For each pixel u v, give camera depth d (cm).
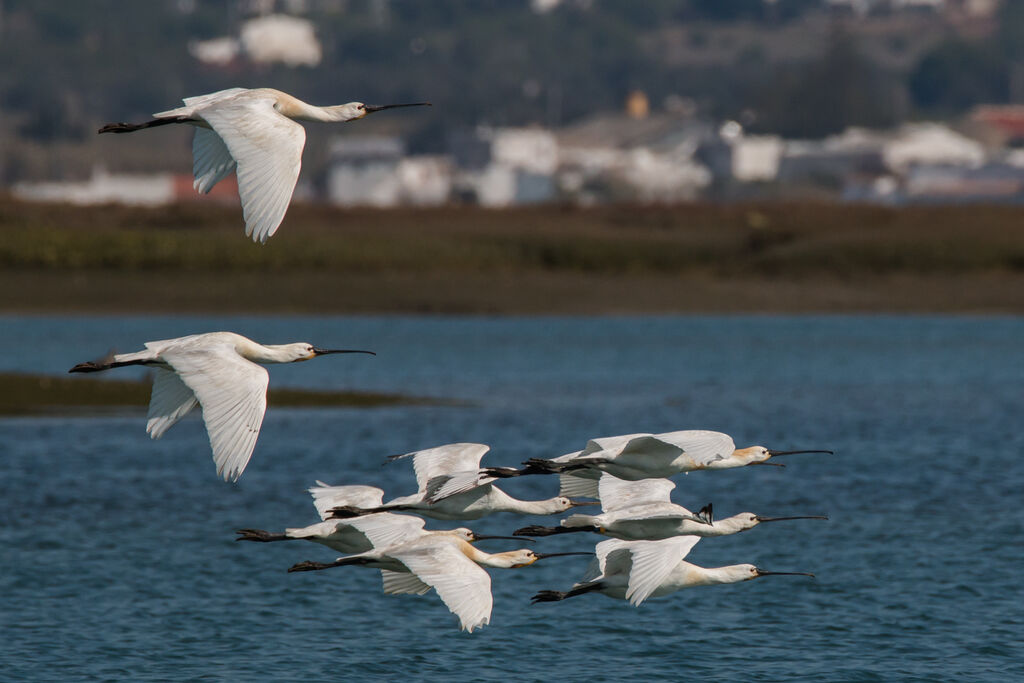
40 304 6012
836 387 4425
